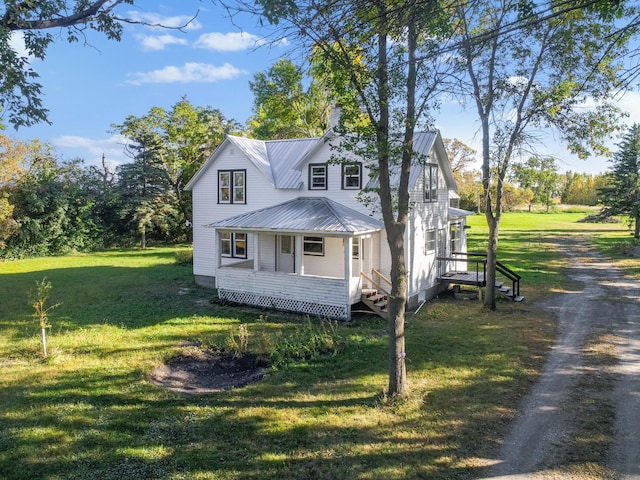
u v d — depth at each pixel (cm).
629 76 636
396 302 935
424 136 1906
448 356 1233
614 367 1140
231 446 768
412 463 711
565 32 1403
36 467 704
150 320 1631
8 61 930
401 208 926
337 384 1042
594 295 2055
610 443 770
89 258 3650
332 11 649
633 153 4066
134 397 966
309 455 737
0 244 3478
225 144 2267
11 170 3659
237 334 1440
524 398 957
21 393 981
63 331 1484
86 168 4556
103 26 1032
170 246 4594
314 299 1686
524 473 682
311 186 2006
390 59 877
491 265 1786
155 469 699
